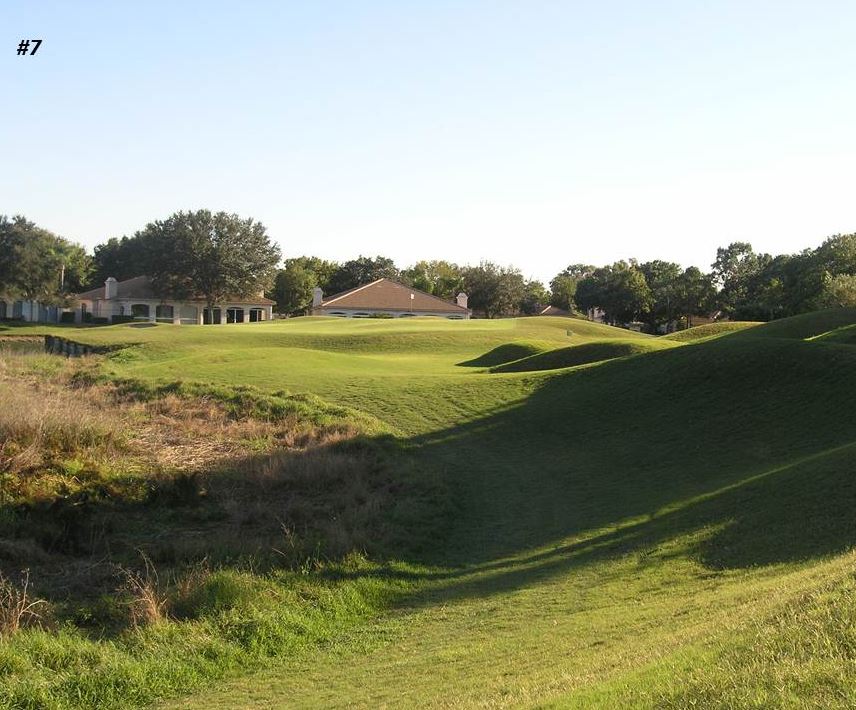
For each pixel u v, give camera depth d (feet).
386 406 82.28
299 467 56.95
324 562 39.86
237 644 30.17
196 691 26.94
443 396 85.20
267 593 34.96
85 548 41.16
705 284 345.92
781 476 43.34
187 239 292.81
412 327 188.75
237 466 58.03
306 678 27.37
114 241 429.79
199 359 112.78
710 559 34.53
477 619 32.14
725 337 97.91
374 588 37.68
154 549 41.11
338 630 33.09
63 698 25.16
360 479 56.03
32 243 295.48
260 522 47.37
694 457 58.23
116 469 54.08
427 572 40.65
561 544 42.65
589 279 415.85
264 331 171.63
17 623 29.55
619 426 68.95
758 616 21.02
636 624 26.66
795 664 16.37
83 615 31.94
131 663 27.35
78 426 59.21
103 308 293.84
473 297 391.86
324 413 77.10
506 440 70.38
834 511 35.65
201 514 48.24
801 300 248.93
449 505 52.06
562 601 32.63
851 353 70.90
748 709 14.89
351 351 155.84
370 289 304.91
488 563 41.34
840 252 264.72
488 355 132.36
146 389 86.58
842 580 21.95
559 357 111.86
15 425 55.42
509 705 19.11
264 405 79.15
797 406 63.21
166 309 306.96
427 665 26.73
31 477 49.19
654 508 46.37
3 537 41.29
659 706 16.08
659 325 368.89
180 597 33.27
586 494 53.67
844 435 55.77
